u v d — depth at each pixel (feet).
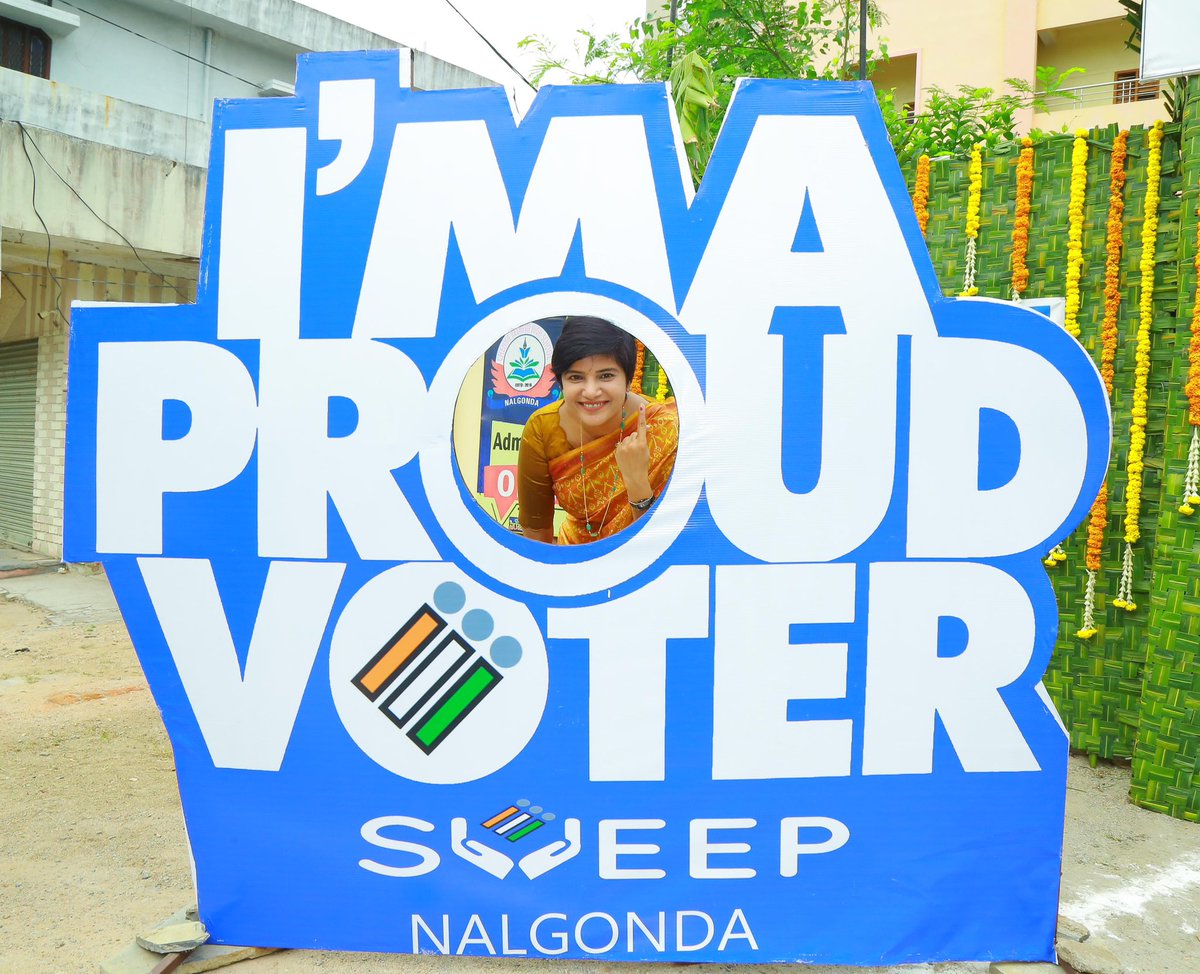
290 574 6.93
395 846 6.94
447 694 6.86
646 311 6.72
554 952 6.88
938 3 38.09
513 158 6.75
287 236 6.88
